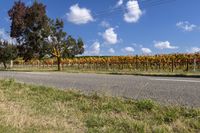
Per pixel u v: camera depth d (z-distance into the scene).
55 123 6.06
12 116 6.37
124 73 21.81
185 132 5.39
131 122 5.98
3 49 54.84
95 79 15.38
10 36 40.91
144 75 19.28
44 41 39.31
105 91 10.20
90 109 7.66
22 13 40.03
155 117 6.52
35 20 39.03
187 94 9.02
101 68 41.56
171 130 5.52
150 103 7.48
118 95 9.34
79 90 10.58
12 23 40.28
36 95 9.96
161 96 8.91
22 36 40.69
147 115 6.75
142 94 9.43
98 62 42.84
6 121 5.89
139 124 5.81
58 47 39.25
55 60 53.97
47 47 38.88
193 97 8.48
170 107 7.11
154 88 10.65
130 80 14.16
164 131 5.43
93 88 11.38
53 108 7.71
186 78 14.83
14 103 8.31
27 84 12.74
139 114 6.86
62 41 39.25
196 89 9.92
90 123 6.17
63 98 9.22
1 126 5.50
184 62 33.78
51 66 55.62
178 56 34.97
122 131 5.57
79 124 6.15
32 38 39.53
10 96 9.56
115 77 16.80
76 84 13.03
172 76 17.77
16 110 7.11
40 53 39.94
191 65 33.19
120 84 12.43
